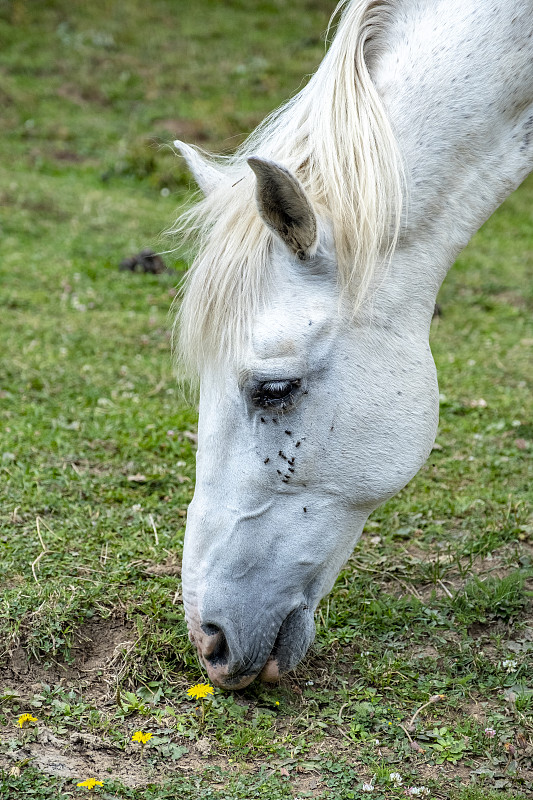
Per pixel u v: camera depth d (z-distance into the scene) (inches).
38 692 173.5
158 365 361.7
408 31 169.5
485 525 243.1
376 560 227.5
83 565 210.4
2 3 1016.9
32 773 147.9
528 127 171.0
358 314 155.4
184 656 182.7
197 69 930.7
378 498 164.4
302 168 158.2
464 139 164.4
